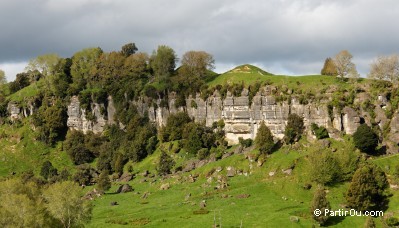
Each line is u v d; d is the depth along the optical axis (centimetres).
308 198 14962
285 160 17038
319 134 17838
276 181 16138
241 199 15138
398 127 17288
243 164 17750
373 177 13962
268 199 15038
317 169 15362
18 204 10844
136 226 13412
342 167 15675
